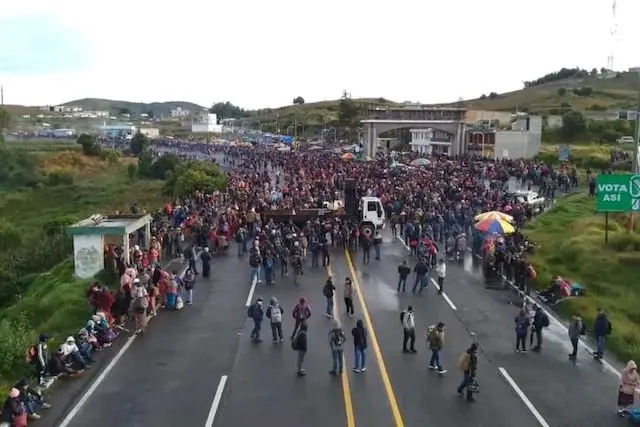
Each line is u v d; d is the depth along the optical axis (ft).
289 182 198.18
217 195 174.09
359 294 93.20
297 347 63.21
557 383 62.23
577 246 114.21
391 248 125.39
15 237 168.14
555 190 192.85
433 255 108.06
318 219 129.80
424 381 62.03
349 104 532.73
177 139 596.70
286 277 103.65
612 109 439.63
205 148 442.09
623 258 107.34
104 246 107.45
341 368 63.98
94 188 289.12
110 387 61.11
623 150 288.51
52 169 327.47
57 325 80.74
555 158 272.31
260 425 52.85
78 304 87.56
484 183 200.23
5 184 296.10
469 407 56.34
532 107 519.19
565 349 72.18
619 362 68.28
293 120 635.25
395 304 88.58
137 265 98.48
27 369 65.98
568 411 56.03
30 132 527.40
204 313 84.89
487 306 88.22
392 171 211.20
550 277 100.22
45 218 217.56
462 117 284.20
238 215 137.08
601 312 69.15
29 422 53.72
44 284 115.55
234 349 71.41
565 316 85.15
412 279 102.22
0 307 116.16
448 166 222.07
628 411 54.90
